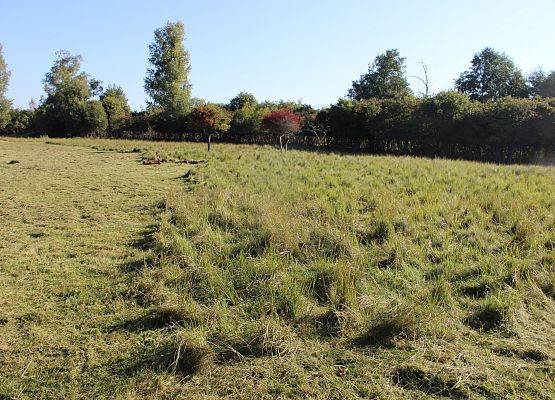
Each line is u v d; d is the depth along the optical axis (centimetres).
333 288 468
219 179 1205
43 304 480
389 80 6228
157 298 482
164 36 5009
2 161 1814
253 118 4175
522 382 324
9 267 586
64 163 1756
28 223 819
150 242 682
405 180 1167
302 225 675
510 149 2742
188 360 359
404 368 343
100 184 1223
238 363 361
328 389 327
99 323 438
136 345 396
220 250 599
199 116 3481
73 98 5228
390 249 582
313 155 2019
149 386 337
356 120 3588
